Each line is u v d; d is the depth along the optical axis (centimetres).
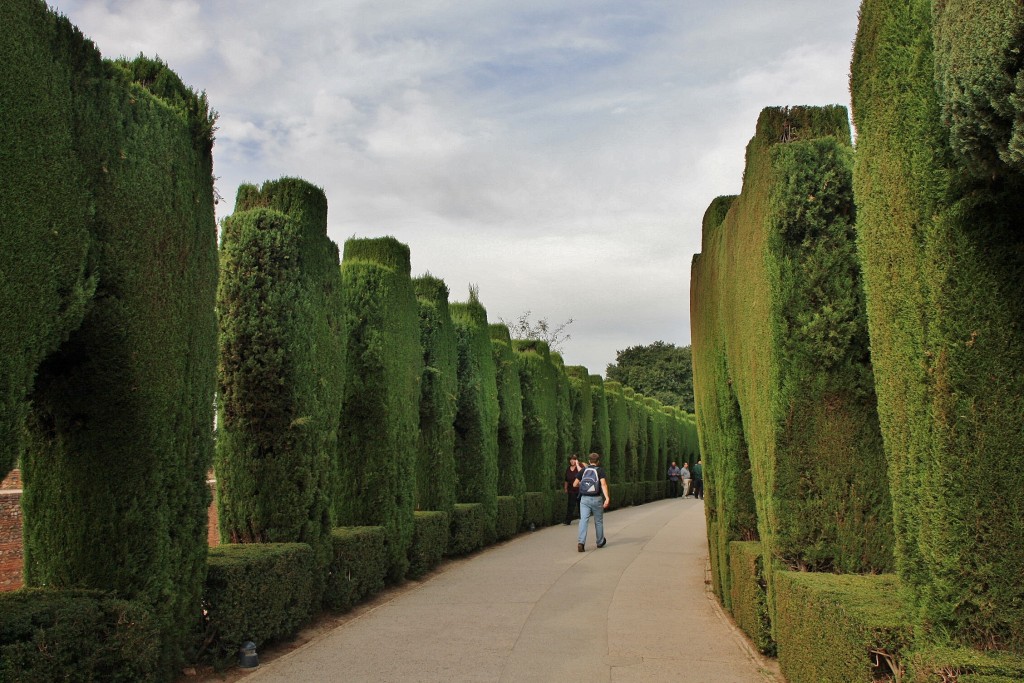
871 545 602
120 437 580
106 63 558
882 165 426
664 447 4550
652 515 2761
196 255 668
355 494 1161
